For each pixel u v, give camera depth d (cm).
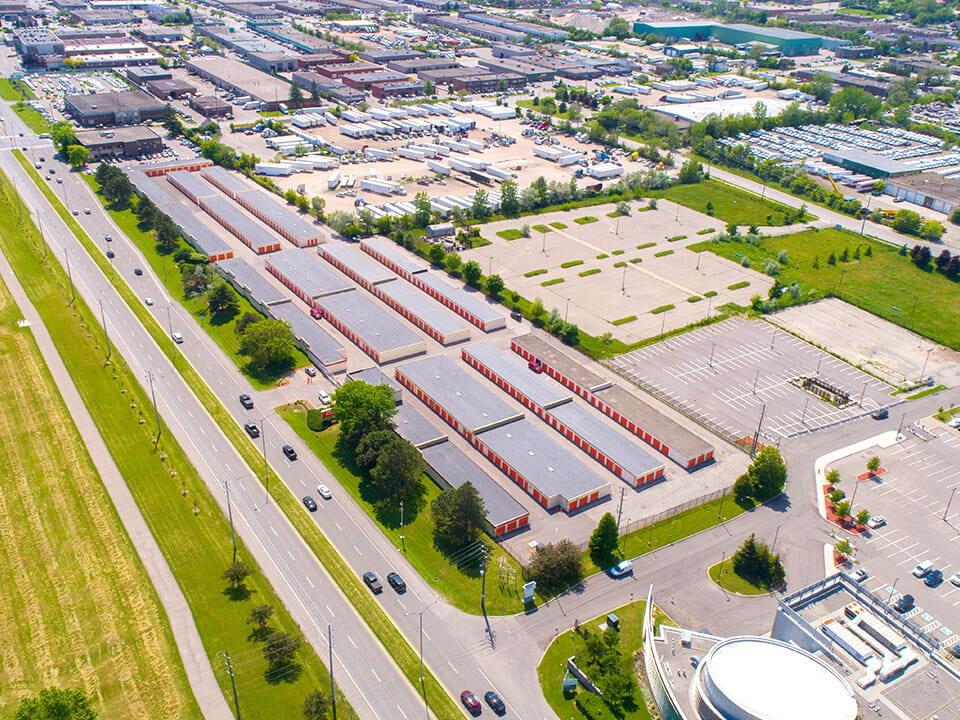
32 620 13725
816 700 10662
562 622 14125
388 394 18938
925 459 19100
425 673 13025
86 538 15525
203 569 14888
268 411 19712
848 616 12569
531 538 16088
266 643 13338
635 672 13100
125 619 13775
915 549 16300
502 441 18538
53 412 19325
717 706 10931
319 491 16925
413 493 17188
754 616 14400
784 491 17862
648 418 19775
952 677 11575
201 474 17388
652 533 16412
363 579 14825
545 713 12425
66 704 11512
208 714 12150
